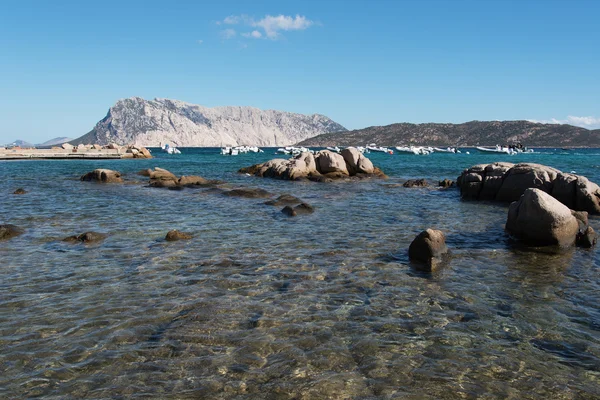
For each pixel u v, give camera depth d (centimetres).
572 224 1441
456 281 1080
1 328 795
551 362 696
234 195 2698
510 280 1092
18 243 1440
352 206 2350
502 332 799
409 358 702
